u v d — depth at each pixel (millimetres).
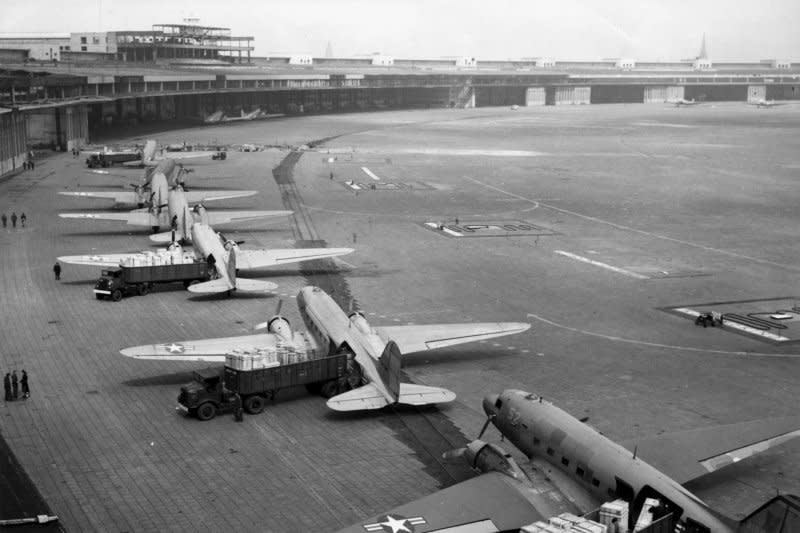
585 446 33312
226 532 34500
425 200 129500
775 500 27672
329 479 39531
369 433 44938
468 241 98312
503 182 151250
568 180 154875
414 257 89625
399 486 38906
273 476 39719
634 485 30719
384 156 190875
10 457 41000
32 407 47344
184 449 42438
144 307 68812
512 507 30969
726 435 36156
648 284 78875
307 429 45344
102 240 95375
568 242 98312
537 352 59031
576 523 28500
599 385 52469
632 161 186375
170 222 94875
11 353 56625
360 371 48656
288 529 34844
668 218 115688
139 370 53688
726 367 56062
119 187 135125
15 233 98812
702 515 28750
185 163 171125
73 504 36500
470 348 59969
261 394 47938
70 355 56344
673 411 48094
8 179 142000
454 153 199750
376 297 73000
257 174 155750
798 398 50375
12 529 34031
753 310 70312
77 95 186125
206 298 72125
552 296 74125
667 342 61500
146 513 35875
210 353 50062
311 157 185875
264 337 53281
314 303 55281
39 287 74438
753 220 114438
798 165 180375
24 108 149000
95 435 43812
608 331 64062
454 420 46844
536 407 36656
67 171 154000
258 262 77062
